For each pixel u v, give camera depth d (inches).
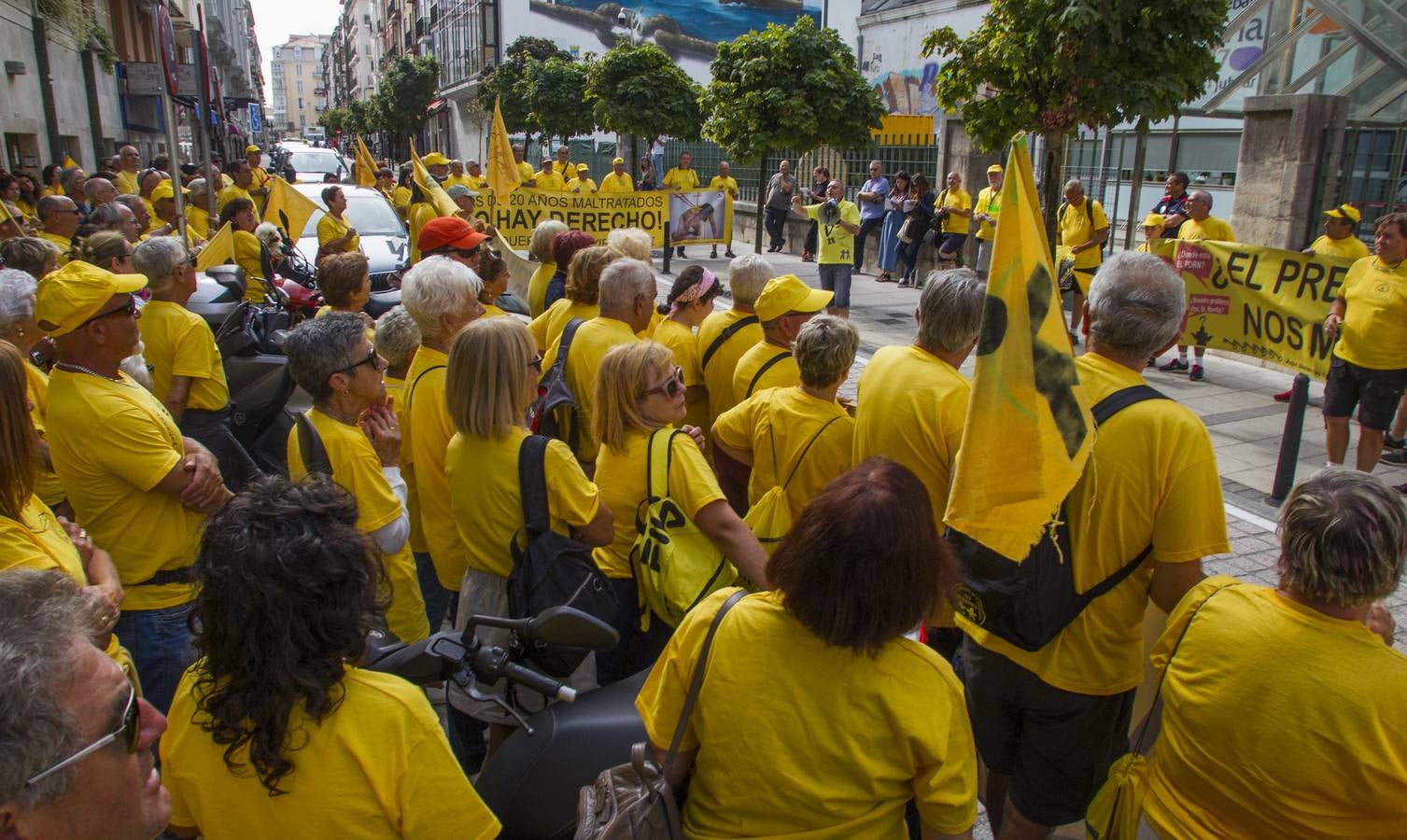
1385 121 390.9
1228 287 320.5
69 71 732.7
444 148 2516.0
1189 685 77.3
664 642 120.5
